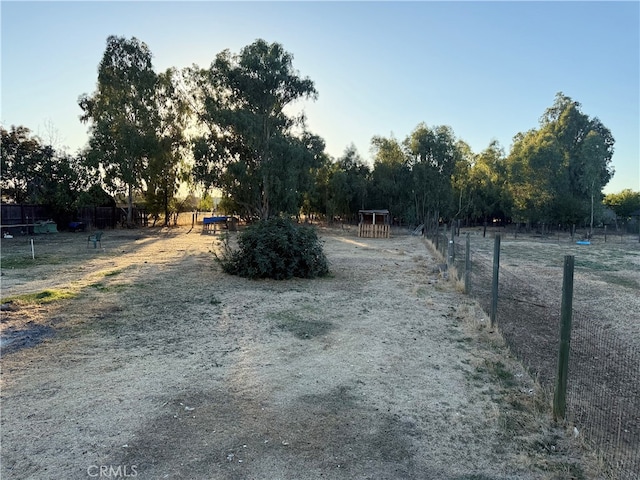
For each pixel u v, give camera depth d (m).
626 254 20.28
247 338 6.23
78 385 4.51
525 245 25.58
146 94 34.44
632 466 3.21
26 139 30.52
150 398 4.23
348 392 4.46
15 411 3.91
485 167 49.88
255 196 32.81
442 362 5.39
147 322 6.94
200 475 3.00
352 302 8.68
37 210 28.47
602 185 44.88
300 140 34.97
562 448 3.47
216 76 34.47
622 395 4.50
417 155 43.09
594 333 6.89
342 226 40.94
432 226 33.75
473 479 3.04
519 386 4.68
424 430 3.71
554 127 46.72
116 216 36.09
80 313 7.34
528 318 7.71
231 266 11.60
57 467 3.06
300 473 3.05
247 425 3.73
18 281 10.37
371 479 3.01
